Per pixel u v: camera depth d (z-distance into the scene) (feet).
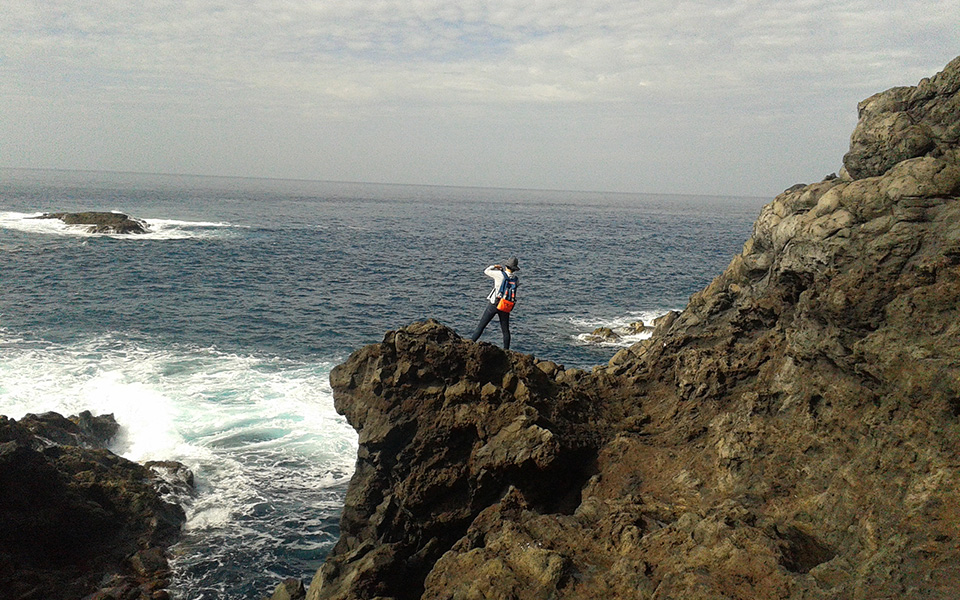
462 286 160.04
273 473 58.59
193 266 165.68
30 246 179.73
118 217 236.22
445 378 36.76
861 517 25.05
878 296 29.22
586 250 251.80
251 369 85.30
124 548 47.11
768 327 40.50
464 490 35.27
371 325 115.03
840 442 29.01
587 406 39.65
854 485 26.21
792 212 40.50
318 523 51.98
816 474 28.76
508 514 33.45
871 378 28.81
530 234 321.93
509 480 34.22
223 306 122.31
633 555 26.17
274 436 65.26
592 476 34.58
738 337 41.81
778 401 33.14
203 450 61.62
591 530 28.40
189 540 49.06
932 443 24.81
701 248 276.82
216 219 327.26
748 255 45.80
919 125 32.96
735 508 27.07
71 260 161.27
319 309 125.29
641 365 44.50
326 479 58.13
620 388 42.70
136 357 87.30
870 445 27.14
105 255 172.65
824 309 30.99
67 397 69.56
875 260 29.63
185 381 78.79
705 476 32.14
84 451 53.36
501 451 33.81
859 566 22.41
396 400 36.19
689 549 25.32
